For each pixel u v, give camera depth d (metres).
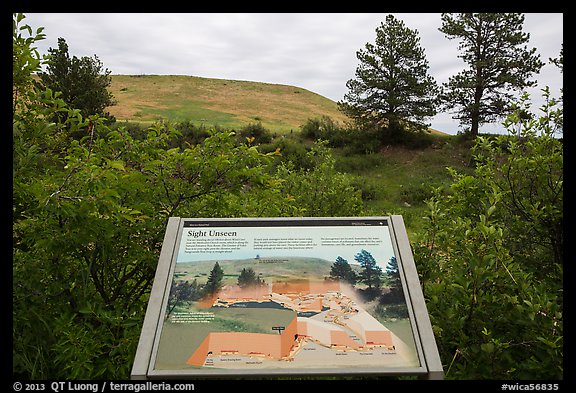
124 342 3.33
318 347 2.70
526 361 3.23
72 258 3.77
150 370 2.59
